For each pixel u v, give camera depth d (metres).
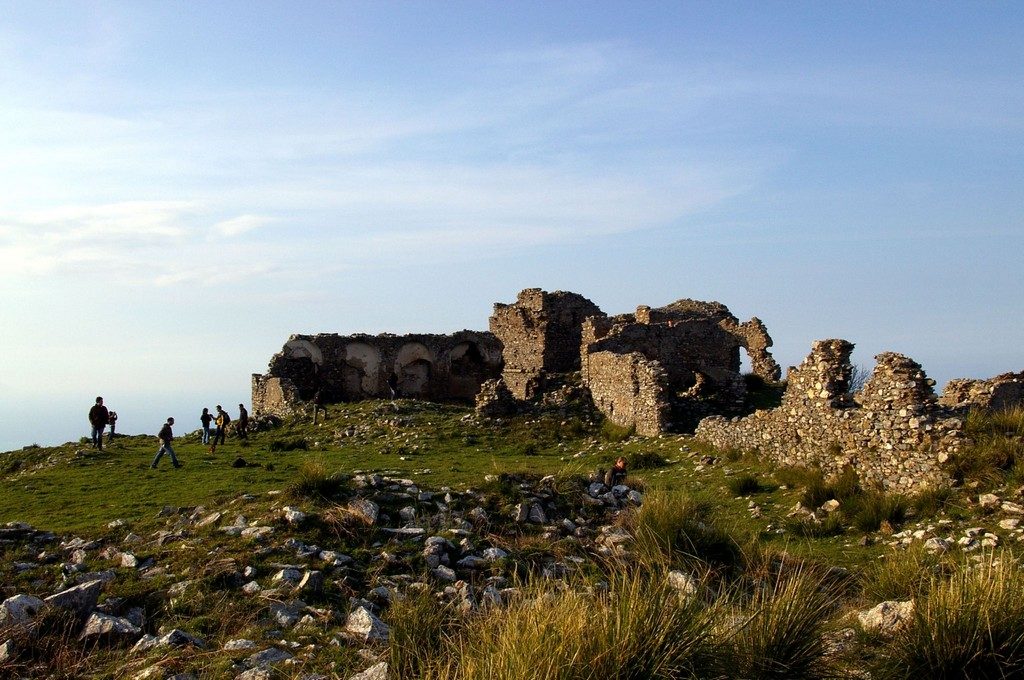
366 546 13.53
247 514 15.18
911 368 19.27
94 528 15.91
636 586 8.37
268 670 8.71
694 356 43.00
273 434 35.16
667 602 8.23
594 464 25.88
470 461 26.59
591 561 13.27
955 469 17.23
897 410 19.05
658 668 7.36
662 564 12.14
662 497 14.15
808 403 22.16
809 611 8.55
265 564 12.33
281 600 11.09
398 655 8.62
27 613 10.16
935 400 19.70
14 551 14.10
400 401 38.75
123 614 10.80
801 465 21.59
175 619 10.60
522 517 15.53
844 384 21.77
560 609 8.06
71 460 28.34
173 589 11.46
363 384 49.25
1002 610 8.08
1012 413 18.55
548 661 7.21
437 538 13.61
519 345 48.41
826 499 18.55
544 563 13.20
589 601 8.37
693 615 8.26
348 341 48.94
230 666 8.88
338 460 27.11
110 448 31.45
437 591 11.56
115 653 9.66
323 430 34.69
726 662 7.74
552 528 15.10
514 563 12.93
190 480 23.59
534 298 47.34
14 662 9.30
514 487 16.62
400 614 9.53
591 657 7.36
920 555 12.30
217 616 10.62
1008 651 7.85
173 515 16.64
